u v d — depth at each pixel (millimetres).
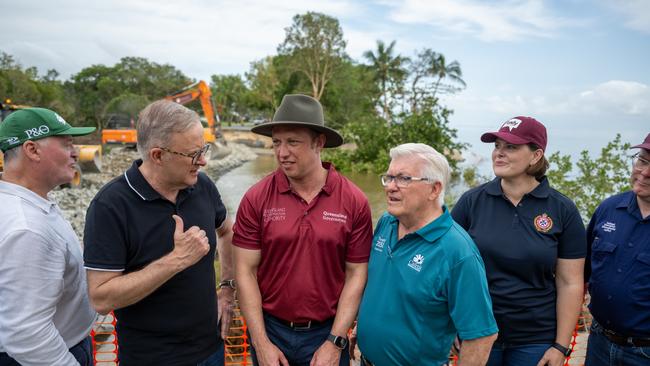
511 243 2293
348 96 44031
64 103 41094
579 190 7406
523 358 2340
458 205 2615
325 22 40812
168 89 54469
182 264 1810
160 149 1826
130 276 1802
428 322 2021
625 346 2309
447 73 42750
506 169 2303
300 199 2258
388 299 2102
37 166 1797
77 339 1997
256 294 2297
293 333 2279
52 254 1740
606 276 2371
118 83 50562
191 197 2107
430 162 1988
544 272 2295
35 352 1663
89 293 1832
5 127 1776
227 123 68938
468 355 1926
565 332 2291
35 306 1659
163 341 2033
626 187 7000
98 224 1820
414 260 2029
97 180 14953
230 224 2572
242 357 3541
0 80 28656
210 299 2166
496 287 2344
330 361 2180
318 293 2234
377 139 22062
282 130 2166
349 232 2264
